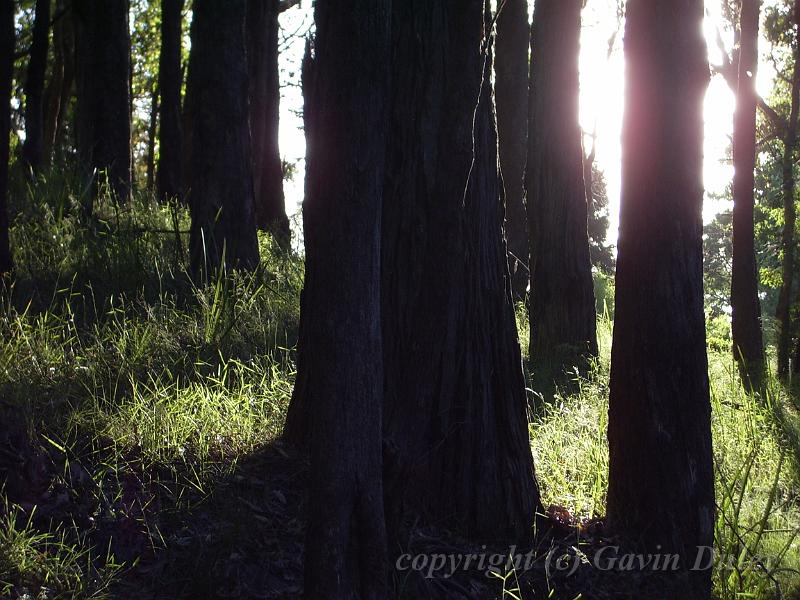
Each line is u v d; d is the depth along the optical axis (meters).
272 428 6.86
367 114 4.16
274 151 18.44
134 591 4.93
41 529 5.14
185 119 17.67
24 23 28.59
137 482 5.80
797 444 9.79
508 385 6.53
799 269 19.97
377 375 4.21
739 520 7.36
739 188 15.15
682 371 6.45
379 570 4.21
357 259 4.15
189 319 8.95
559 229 11.90
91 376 6.98
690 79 6.45
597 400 9.65
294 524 5.76
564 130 12.01
